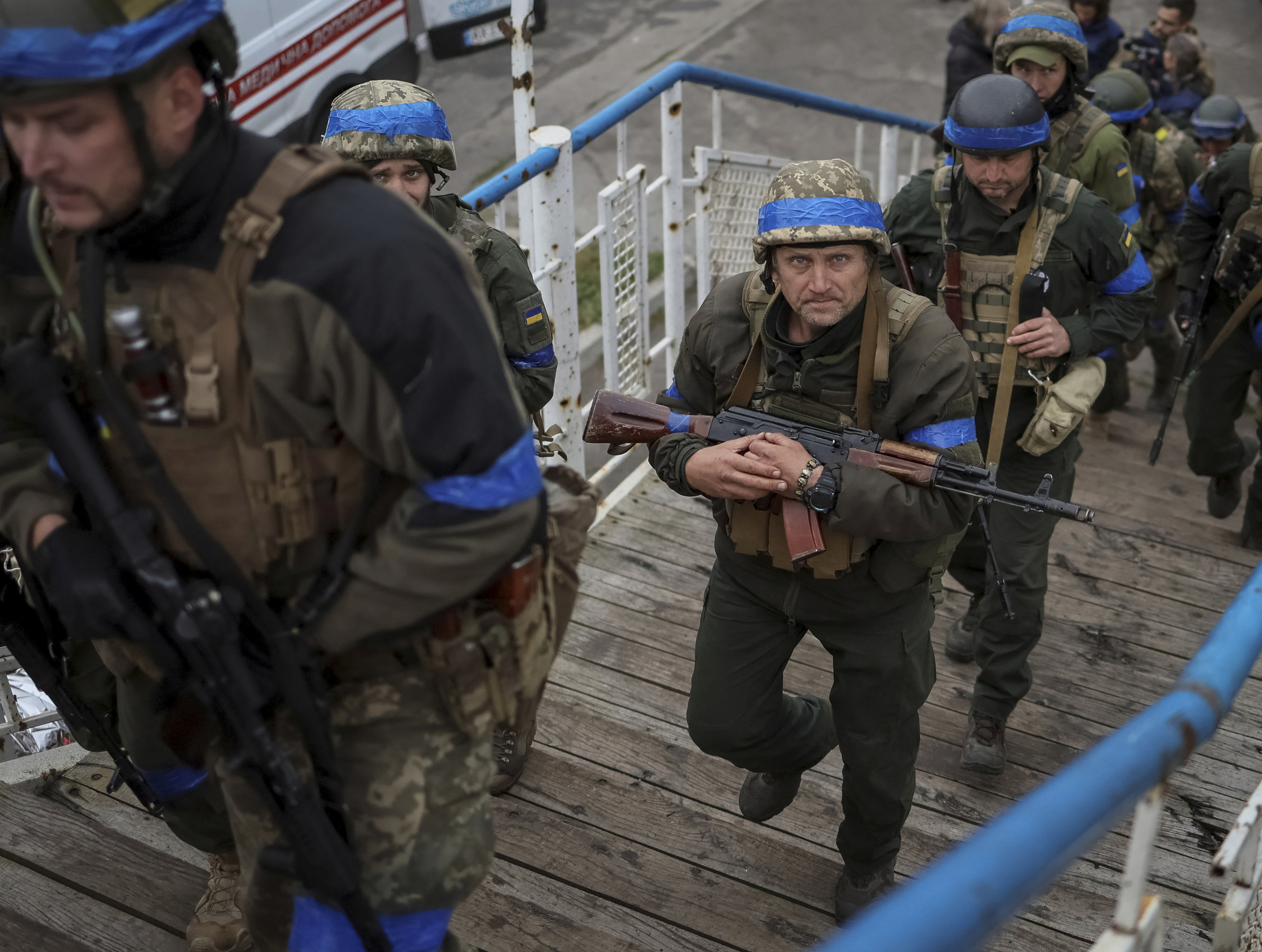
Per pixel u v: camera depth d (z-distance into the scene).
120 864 2.48
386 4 7.77
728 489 2.32
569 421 4.22
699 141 11.47
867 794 2.55
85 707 1.78
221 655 1.29
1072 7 8.18
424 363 1.20
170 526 1.33
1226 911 1.74
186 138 1.18
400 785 1.42
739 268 5.54
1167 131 6.29
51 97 1.09
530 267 4.00
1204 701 1.28
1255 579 1.53
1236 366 4.67
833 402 2.33
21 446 1.42
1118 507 5.09
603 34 13.84
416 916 1.47
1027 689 3.42
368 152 2.51
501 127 11.46
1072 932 2.76
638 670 3.70
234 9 6.69
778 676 2.61
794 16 14.40
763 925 2.63
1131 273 3.22
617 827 2.86
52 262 1.31
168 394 1.25
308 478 1.29
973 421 2.31
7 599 1.67
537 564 1.40
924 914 0.88
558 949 2.44
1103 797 1.08
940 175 3.32
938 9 14.62
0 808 2.62
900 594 2.42
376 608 1.30
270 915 1.54
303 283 1.19
